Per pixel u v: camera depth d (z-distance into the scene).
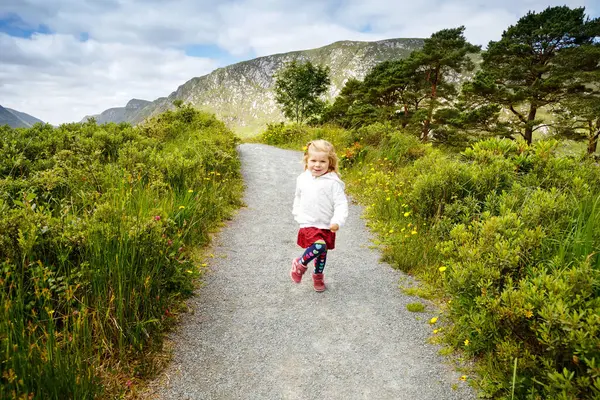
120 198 3.84
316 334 3.09
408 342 3.01
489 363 2.52
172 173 5.75
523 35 26.75
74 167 5.25
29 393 1.89
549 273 2.94
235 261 4.44
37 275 2.44
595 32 24.42
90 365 2.15
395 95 31.83
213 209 5.75
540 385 2.24
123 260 2.87
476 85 26.05
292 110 36.59
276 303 3.55
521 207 4.02
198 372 2.58
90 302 2.66
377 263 4.54
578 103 23.06
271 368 2.67
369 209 6.47
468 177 5.23
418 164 6.76
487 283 2.71
